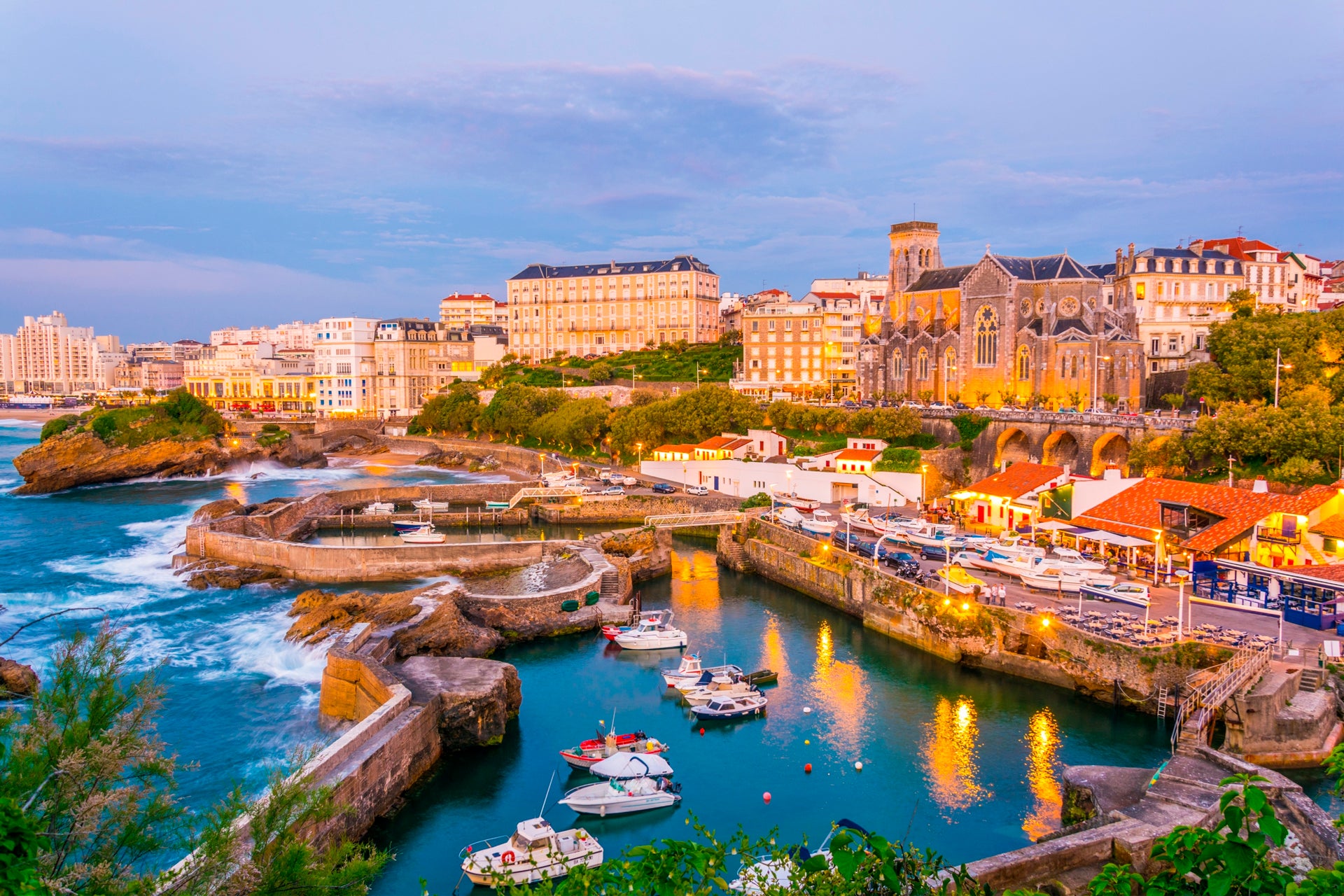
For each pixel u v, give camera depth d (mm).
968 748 63562
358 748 52844
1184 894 17125
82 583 102688
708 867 20609
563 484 160875
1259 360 124125
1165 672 65875
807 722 68500
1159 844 17969
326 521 142875
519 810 55375
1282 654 64062
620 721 68750
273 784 35531
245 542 113062
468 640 81625
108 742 26594
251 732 63969
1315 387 112812
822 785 58750
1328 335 121438
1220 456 107688
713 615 96438
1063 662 72750
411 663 68688
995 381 170625
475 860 47344
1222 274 185125
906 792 57750
